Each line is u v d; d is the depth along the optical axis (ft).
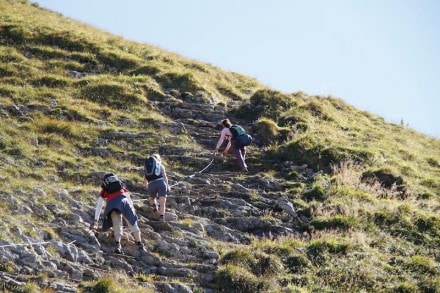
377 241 87.76
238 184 100.42
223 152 109.91
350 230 89.66
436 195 106.93
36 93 119.96
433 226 92.84
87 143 106.11
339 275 78.13
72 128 108.17
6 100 113.50
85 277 70.95
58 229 77.61
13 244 70.74
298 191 101.14
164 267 76.59
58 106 116.16
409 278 79.71
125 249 78.13
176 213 89.76
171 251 80.23
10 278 65.92
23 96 117.50
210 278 75.72
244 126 122.52
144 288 70.74
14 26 149.18
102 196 78.64
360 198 99.19
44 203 81.82
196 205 93.25
